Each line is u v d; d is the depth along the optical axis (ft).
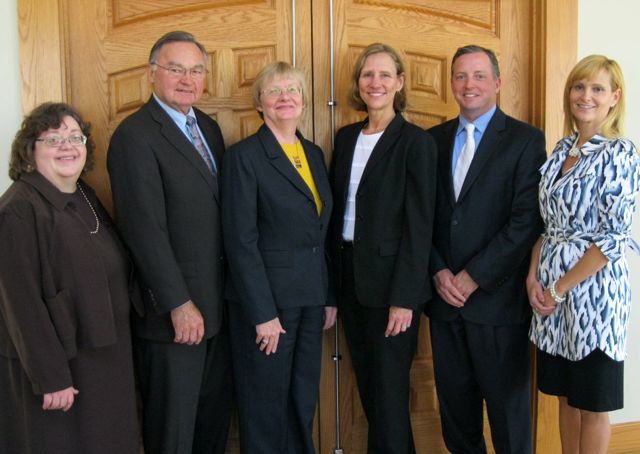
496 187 6.91
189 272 6.39
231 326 6.83
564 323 6.52
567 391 6.60
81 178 6.97
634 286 8.80
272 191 6.54
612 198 6.07
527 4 8.43
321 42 7.97
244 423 6.84
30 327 5.39
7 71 7.16
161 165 6.24
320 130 8.05
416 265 6.65
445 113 8.41
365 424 8.46
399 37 8.18
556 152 6.69
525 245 6.79
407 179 6.77
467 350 7.30
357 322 7.51
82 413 5.78
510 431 7.09
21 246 5.40
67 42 7.38
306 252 6.74
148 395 6.63
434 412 8.65
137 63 7.59
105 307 5.79
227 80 7.82
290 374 6.92
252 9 7.80
